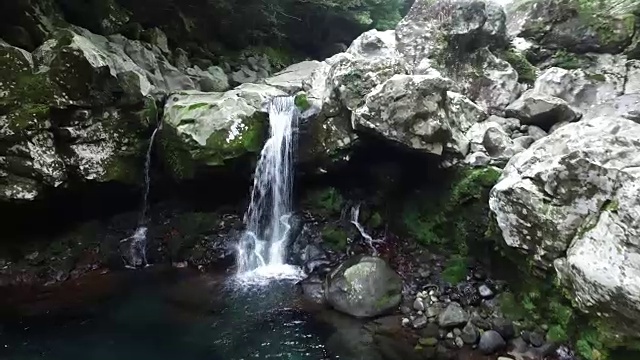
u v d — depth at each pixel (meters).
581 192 3.96
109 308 5.27
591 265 3.62
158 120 6.58
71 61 5.48
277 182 6.44
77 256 6.17
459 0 6.95
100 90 5.81
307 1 10.07
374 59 6.18
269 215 6.44
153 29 8.16
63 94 5.48
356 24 11.20
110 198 6.39
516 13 8.12
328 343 4.59
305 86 7.05
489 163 5.42
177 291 5.71
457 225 5.55
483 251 5.31
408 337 4.66
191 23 9.23
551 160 4.24
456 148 5.46
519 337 4.50
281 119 6.40
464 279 5.31
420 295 5.26
